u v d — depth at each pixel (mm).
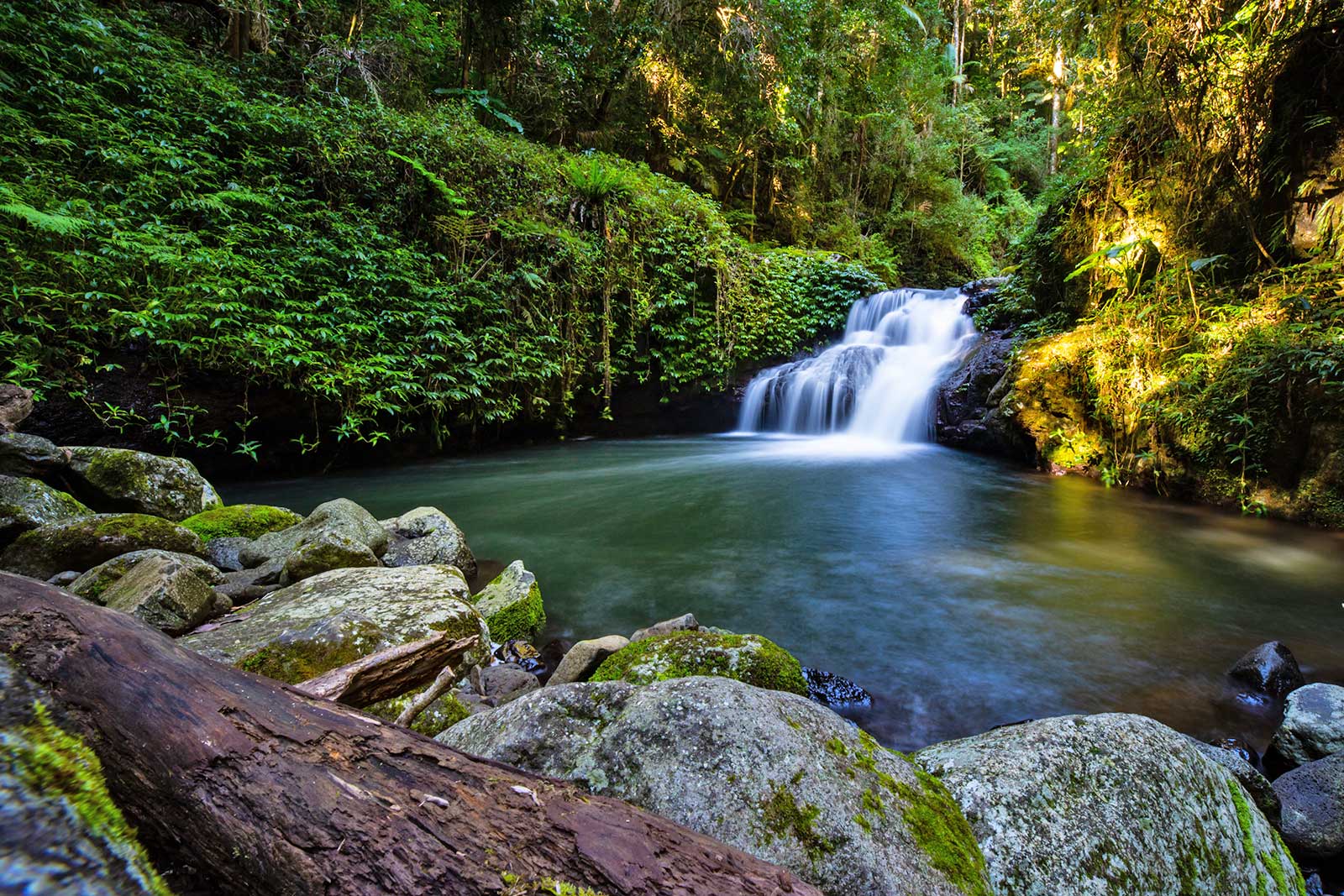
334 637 2205
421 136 7898
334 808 822
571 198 9086
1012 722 2510
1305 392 5051
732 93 12445
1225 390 5582
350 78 8539
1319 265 5215
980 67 22469
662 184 10789
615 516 5719
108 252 5113
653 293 10016
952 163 17719
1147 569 4277
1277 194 5781
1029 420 7793
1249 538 4930
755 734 1318
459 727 1575
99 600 2631
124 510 3955
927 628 3371
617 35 11281
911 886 1114
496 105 10055
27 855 570
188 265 5422
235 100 6887
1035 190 20844
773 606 3676
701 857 933
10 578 995
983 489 6840
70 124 5734
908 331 11977
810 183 16000
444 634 2271
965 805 1361
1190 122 6219
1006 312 10078
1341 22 5090
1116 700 2678
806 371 11414
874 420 10609
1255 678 2758
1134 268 6965
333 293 6457
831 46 14773
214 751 841
